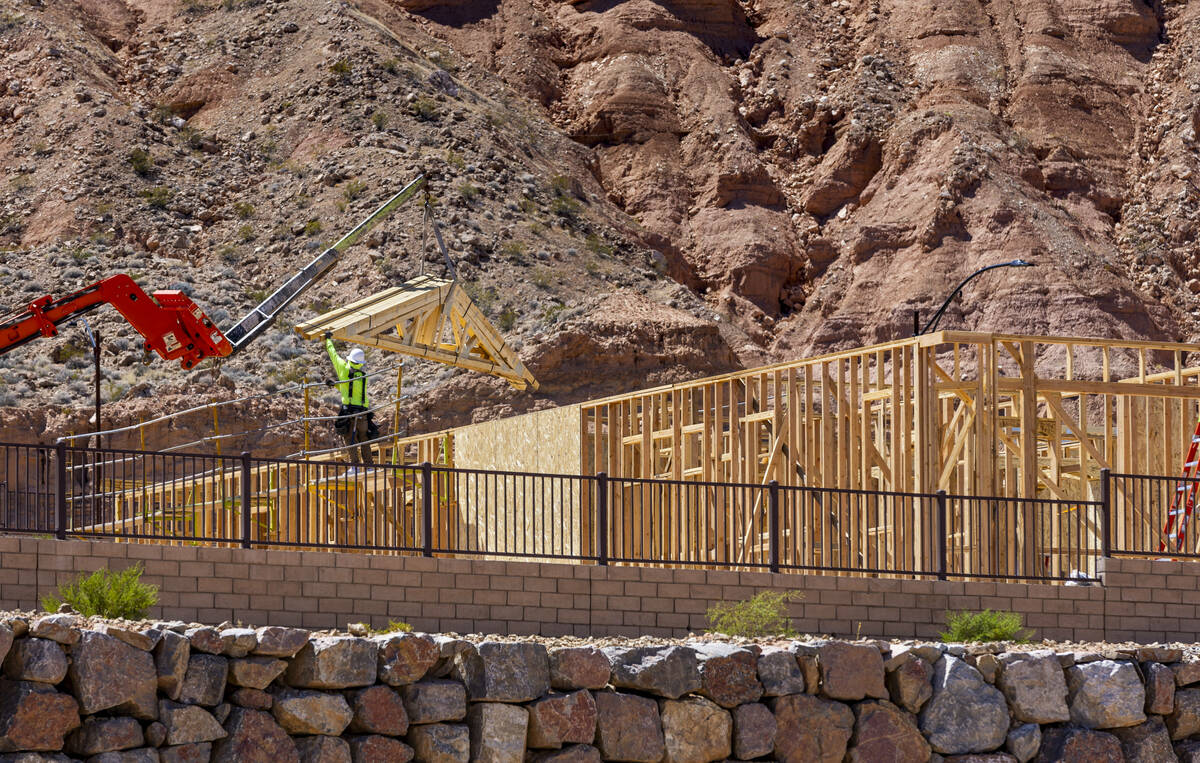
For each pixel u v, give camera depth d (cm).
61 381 5419
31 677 1465
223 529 2375
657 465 3142
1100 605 2234
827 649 1833
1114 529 2556
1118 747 1906
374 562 1939
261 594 1881
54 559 1798
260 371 5766
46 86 7725
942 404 2722
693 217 7981
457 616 1967
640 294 6719
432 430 5619
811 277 7675
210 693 1555
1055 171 7944
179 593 1844
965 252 7281
